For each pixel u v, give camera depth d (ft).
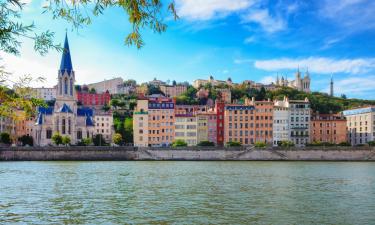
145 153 629.10
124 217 168.66
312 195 236.22
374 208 194.80
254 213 179.93
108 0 58.34
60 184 278.46
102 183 286.66
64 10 58.49
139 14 58.59
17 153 590.14
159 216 170.91
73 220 162.40
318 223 162.40
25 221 159.94
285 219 168.45
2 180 302.04
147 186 271.08
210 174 366.63
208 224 157.38
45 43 60.34
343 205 202.49
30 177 326.03
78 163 528.63
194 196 226.99
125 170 408.05
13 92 66.69
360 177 347.97
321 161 619.26
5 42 58.65
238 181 306.76
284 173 383.86
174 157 630.74
